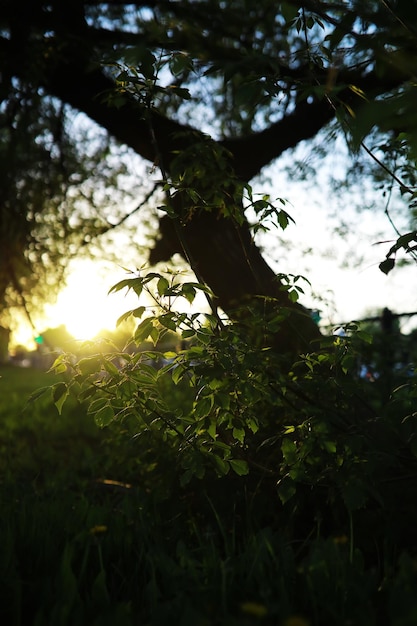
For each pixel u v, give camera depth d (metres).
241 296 6.48
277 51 6.20
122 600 2.70
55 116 8.08
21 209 7.69
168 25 4.52
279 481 3.28
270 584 2.53
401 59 1.89
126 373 3.16
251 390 3.13
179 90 3.71
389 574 2.80
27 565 3.03
